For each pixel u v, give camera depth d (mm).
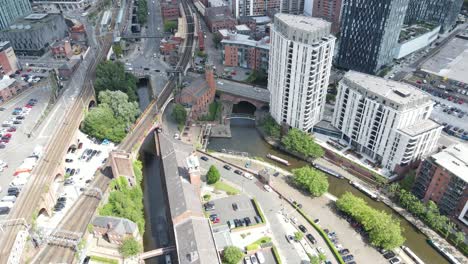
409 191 195875
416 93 198500
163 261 170500
